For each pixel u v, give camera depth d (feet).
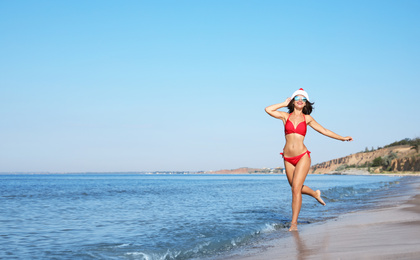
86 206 54.34
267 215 38.22
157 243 24.13
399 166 387.75
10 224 34.99
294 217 26.07
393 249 15.16
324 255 15.55
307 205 47.39
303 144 26.20
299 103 25.73
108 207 52.24
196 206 51.62
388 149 532.32
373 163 459.73
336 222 28.50
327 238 20.77
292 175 26.40
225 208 47.47
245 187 131.23
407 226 22.39
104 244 24.39
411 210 32.32
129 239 26.11
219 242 23.50
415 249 14.76
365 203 46.96
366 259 13.67
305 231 24.98
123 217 39.70
